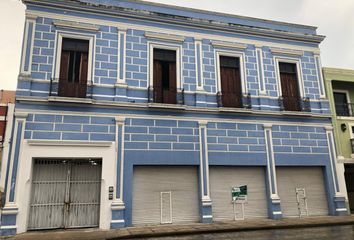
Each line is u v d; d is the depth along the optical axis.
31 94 10.70
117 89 11.57
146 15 12.59
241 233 9.52
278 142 13.09
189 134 12.06
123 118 11.40
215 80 13.02
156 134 11.67
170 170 11.77
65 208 10.48
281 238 8.43
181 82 12.53
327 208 13.23
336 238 8.23
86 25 11.84
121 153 11.10
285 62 14.37
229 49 13.56
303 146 13.38
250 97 13.18
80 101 10.86
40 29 11.34
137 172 11.37
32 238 8.77
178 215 11.44
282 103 13.50
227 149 12.37
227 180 12.32
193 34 13.19
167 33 12.84
